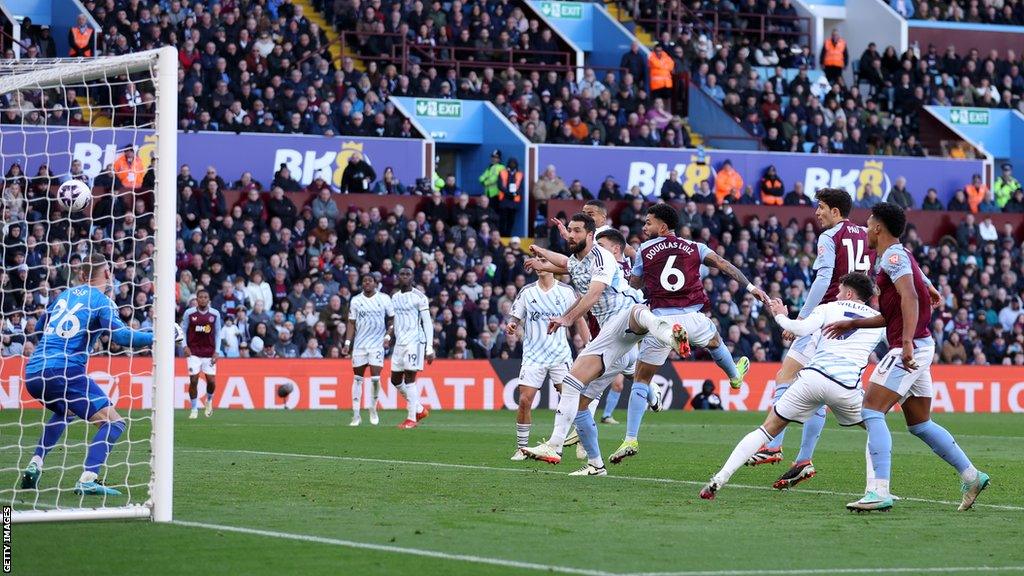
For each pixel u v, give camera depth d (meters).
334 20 38.78
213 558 8.86
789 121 39.72
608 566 8.70
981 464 17.03
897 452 18.83
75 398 12.20
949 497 13.09
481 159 37.22
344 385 29.31
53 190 28.20
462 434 21.44
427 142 35.22
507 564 8.70
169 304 10.66
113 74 11.79
